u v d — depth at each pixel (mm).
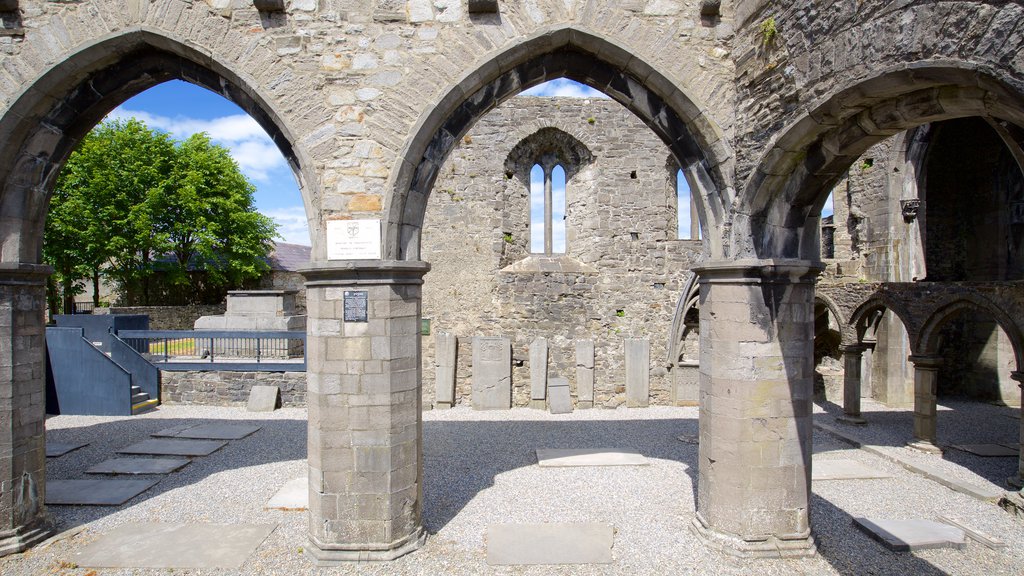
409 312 6035
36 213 6301
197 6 5754
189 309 26719
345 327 5801
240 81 5805
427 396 14023
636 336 14203
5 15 5723
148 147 26875
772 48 5445
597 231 14172
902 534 6414
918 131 13844
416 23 5910
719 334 6070
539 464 9250
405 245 6090
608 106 14117
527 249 14820
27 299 6242
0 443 6020
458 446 10422
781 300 5902
